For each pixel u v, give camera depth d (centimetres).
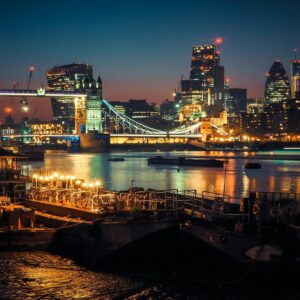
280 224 3809
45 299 3419
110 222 4184
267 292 3484
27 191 6328
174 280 3725
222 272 3791
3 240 4581
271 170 18562
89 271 3997
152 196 5481
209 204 4834
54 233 4600
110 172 16888
